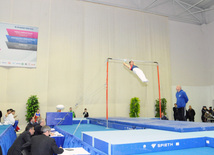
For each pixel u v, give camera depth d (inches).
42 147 131.9
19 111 451.8
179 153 118.3
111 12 567.2
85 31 531.8
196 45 667.4
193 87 639.8
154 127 183.9
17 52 463.2
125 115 544.7
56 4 512.7
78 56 516.4
